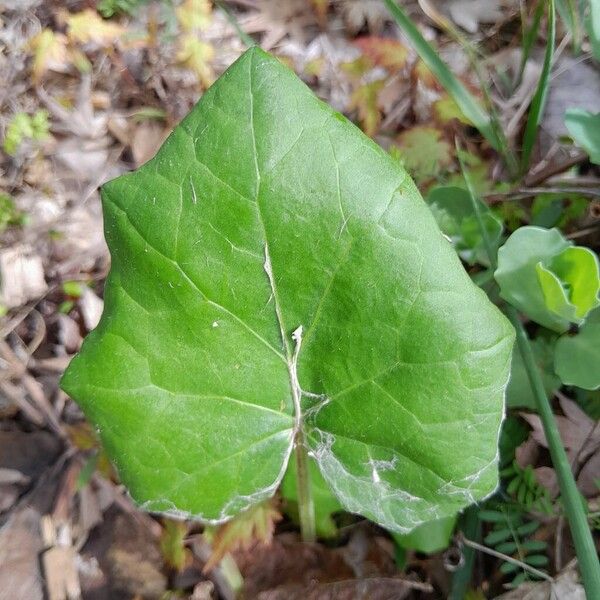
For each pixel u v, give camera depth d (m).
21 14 0.31
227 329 0.14
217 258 0.13
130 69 0.30
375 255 0.13
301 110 0.13
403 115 0.27
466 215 0.22
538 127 0.27
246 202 0.13
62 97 0.30
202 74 0.29
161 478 0.15
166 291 0.14
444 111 0.26
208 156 0.13
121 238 0.14
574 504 0.15
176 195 0.13
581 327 0.19
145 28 0.31
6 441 0.23
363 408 0.14
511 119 0.27
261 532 0.19
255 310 0.14
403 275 0.13
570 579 0.18
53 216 0.27
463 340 0.13
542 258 0.18
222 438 0.15
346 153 0.12
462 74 0.28
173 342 0.14
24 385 0.24
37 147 0.29
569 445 0.20
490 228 0.21
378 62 0.27
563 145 0.25
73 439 0.22
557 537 0.19
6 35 0.31
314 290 0.13
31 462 0.22
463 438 0.13
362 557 0.20
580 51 0.28
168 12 0.30
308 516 0.19
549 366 0.20
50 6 0.31
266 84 0.13
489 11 0.30
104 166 0.29
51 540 0.21
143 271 0.14
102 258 0.26
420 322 0.13
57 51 0.30
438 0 0.30
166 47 0.30
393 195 0.12
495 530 0.19
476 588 0.19
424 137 0.25
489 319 0.13
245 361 0.14
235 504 0.15
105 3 0.31
